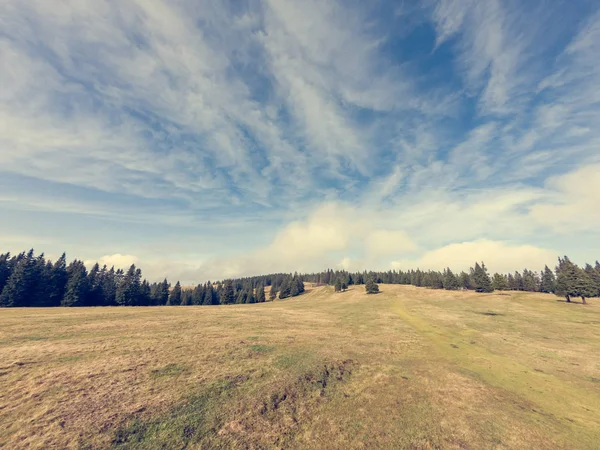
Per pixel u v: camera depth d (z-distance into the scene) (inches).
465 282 4722.0
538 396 686.5
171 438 430.0
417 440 474.9
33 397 508.1
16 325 1125.7
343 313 2283.5
